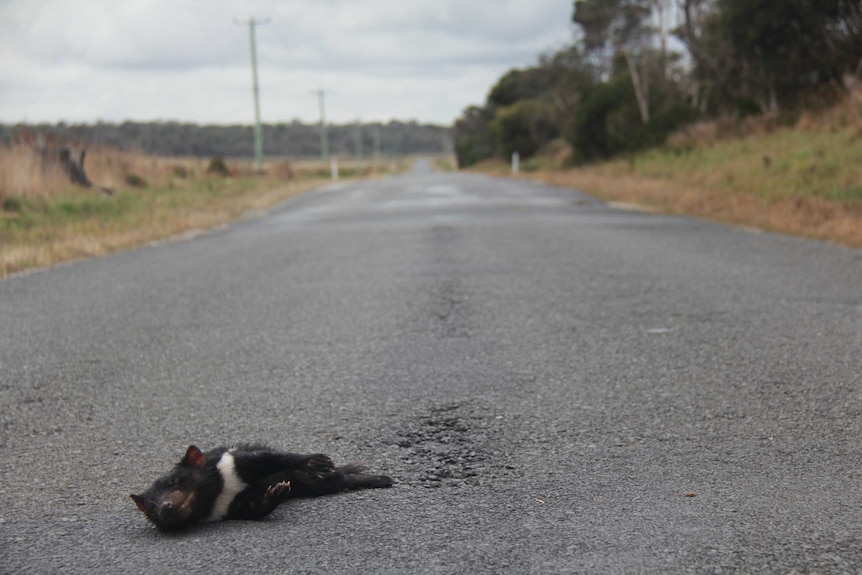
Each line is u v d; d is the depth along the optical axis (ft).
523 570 10.03
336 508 12.12
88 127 99.96
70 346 22.94
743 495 12.12
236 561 10.54
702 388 17.52
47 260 40.91
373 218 62.95
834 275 30.42
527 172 164.04
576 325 23.70
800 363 19.06
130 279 34.99
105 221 58.44
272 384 18.78
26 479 13.67
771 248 38.27
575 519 11.45
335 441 15.01
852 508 11.57
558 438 14.84
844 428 14.83
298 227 57.82
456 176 178.40
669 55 148.87
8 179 63.62
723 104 115.55
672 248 39.27
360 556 10.55
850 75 89.97
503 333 23.00
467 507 12.00
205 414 16.79
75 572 10.43
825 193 52.34
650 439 14.64
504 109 246.27
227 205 77.30
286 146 589.73
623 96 141.18
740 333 22.08
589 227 50.24
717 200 59.47
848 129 75.10
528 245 42.14
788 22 94.79
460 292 29.32
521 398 17.24
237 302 29.01
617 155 134.21
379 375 19.24
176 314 27.12
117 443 15.26
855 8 90.79
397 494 12.58
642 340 21.75
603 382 18.20
